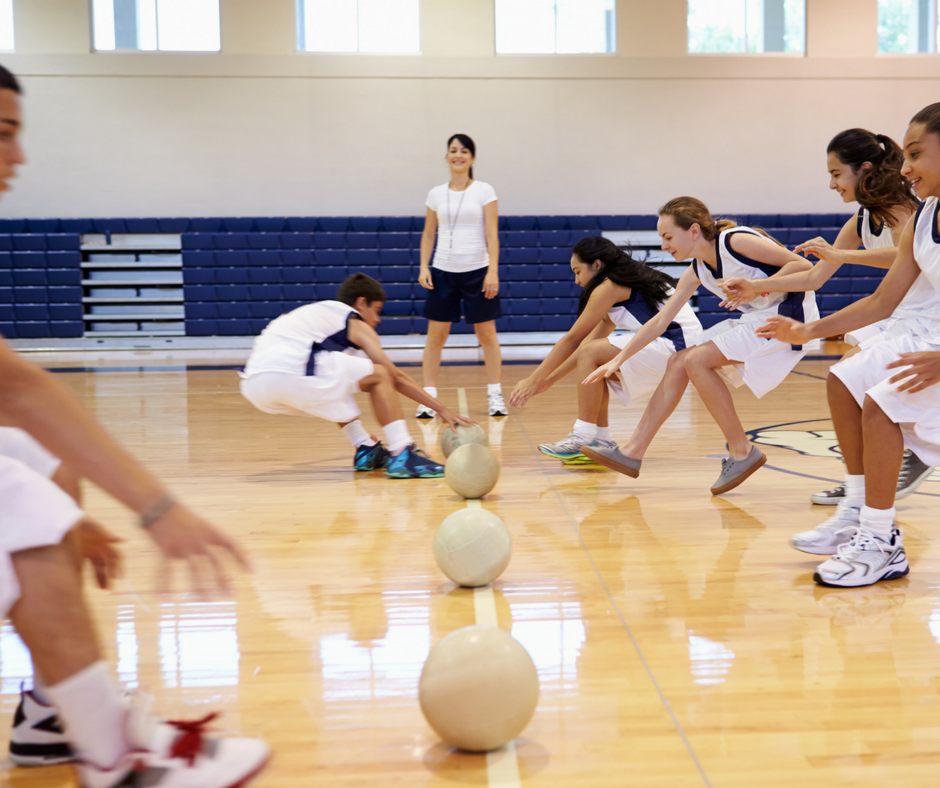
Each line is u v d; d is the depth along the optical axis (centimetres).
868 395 192
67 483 113
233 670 148
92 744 87
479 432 338
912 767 113
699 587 191
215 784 88
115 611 177
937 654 152
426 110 919
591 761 116
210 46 907
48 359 858
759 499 280
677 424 451
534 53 926
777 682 141
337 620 172
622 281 337
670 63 923
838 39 927
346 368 320
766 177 938
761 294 284
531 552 220
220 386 634
